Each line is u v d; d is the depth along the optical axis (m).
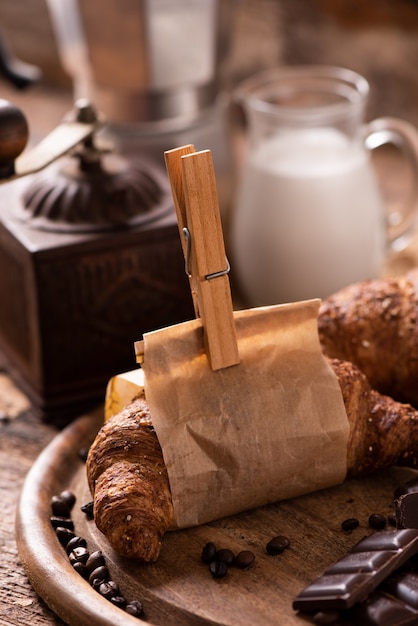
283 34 0.85
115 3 0.66
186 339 0.50
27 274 0.58
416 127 0.83
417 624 0.47
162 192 0.62
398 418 0.53
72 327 0.59
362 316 0.58
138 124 0.69
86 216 0.59
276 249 0.65
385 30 0.81
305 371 0.52
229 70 0.87
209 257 0.49
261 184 0.65
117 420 0.51
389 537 0.48
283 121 0.65
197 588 0.49
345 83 0.68
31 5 0.91
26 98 0.91
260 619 0.47
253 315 0.51
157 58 0.67
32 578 0.50
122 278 0.59
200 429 0.50
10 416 0.60
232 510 0.52
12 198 0.62
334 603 0.46
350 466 0.53
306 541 0.51
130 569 0.50
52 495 0.54
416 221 0.69
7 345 0.63
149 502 0.49
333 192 0.64
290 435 0.51
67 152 0.57
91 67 0.69
